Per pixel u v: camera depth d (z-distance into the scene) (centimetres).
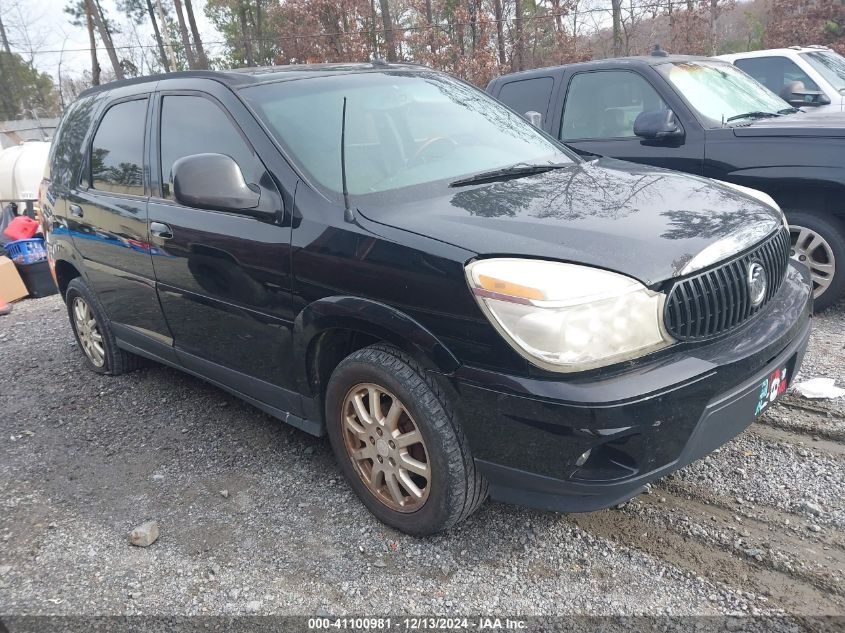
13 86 4803
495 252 247
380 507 302
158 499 343
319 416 324
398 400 276
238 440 395
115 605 270
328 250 286
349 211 288
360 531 303
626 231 260
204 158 303
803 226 488
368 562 283
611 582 261
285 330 313
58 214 481
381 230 274
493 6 2472
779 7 2333
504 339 237
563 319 229
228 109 343
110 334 484
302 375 316
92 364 516
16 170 1219
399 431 285
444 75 429
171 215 365
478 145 361
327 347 309
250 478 354
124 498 347
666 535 284
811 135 473
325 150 321
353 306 276
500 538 291
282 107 339
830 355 435
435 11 2533
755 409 271
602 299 232
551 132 607
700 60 603
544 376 233
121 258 416
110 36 4241
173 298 381
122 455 391
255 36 3503
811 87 777
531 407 234
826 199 477
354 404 299
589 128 586
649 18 2544
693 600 249
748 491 307
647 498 309
